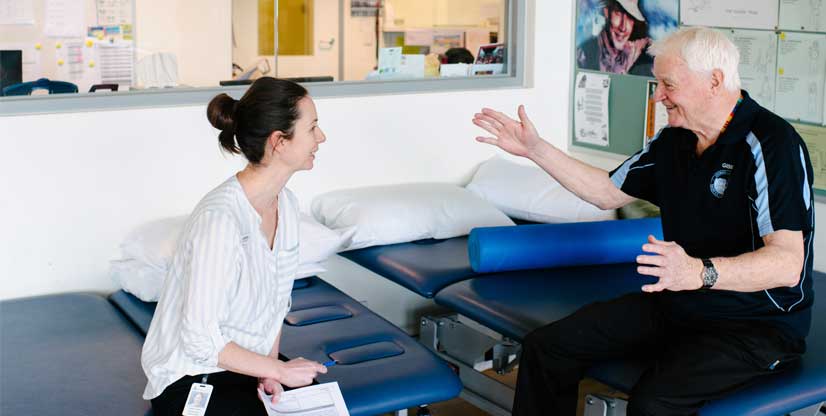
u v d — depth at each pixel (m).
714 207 2.46
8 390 2.51
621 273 3.45
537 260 3.39
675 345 2.45
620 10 4.13
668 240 2.62
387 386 2.57
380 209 3.73
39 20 3.55
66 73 3.60
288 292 2.36
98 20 3.66
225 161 3.67
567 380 2.66
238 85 3.85
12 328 2.98
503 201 4.11
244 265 2.15
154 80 3.80
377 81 4.07
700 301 2.48
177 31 3.85
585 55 4.39
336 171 3.98
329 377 2.60
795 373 2.47
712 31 2.42
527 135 2.79
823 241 3.46
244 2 3.94
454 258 3.58
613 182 2.81
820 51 3.33
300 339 2.88
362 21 4.18
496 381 3.28
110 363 2.72
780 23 3.47
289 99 2.13
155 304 3.23
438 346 3.52
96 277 3.50
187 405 2.16
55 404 2.44
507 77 4.40
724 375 2.34
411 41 4.27
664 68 2.44
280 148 2.15
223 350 2.12
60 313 3.14
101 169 3.44
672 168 2.59
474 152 4.33
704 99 2.41
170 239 3.25
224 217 2.10
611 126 4.28
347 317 3.11
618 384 2.54
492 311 3.01
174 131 3.56
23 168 3.30
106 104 3.46
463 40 4.34
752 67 3.62
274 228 2.30
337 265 3.95
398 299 4.13
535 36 4.38
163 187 3.57
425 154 4.20
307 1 4.10
